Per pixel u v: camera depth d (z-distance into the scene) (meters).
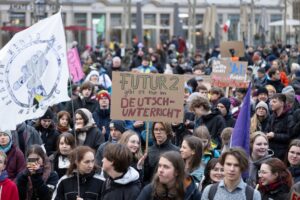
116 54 47.34
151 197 10.56
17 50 12.73
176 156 10.45
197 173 12.89
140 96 14.34
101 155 14.99
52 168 15.11
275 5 84.06
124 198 11.38
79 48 57.97
